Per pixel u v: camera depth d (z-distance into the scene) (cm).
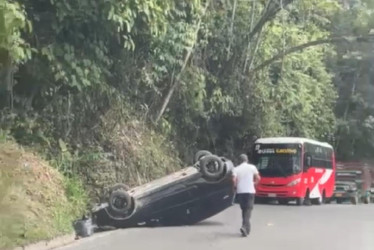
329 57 4272
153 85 2167
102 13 1569
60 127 1733
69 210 1421
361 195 3884
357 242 1430
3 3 1216
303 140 2941
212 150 2850
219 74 2717
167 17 1986
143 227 1628
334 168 3566
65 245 1255
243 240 1426
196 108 2458
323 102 3928
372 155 4784
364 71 4616
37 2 1538
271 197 2891
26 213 1193
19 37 1341
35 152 1520
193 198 1661
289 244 1376
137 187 1738
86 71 1619
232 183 1598
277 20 3069
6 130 1495
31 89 1603
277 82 3222
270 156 2908
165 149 2277
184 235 1484
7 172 1217
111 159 1900
